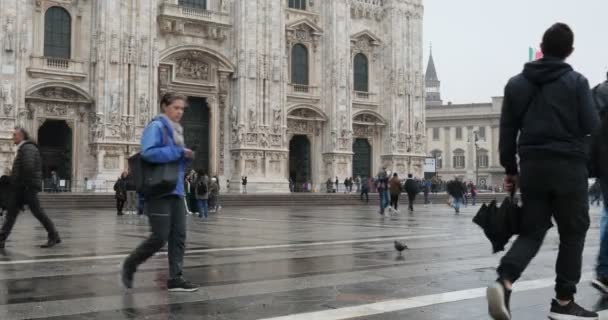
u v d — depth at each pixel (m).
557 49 7.25
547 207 7.23
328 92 63.19
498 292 6.61
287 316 7.47
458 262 12.70
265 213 36.94
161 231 9.02
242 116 57.41
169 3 54.66
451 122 122.19
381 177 35.69
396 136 66.25
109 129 51.19
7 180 24.20
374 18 66.88
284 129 59.66
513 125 7.41
